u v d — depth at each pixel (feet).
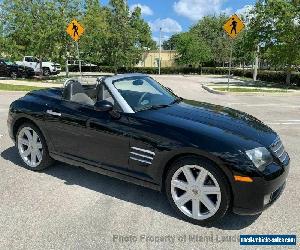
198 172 12.53
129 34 135.85
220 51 218.79
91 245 11.39
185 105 15.90
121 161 14.37
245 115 15.74
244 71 150.61
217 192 12.12
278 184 12.16
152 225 12.67
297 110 40.14
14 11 83.05
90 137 15.11
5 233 12.04
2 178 16.75
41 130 16.87
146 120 13.78
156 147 13.10
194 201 12.67
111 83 15.39
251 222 12.97
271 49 91.15
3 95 50.88
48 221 12.83
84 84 18.37
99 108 14.19
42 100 17.30
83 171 17.71
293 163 19.62
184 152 12.50
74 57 94.99
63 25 83.56
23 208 13.78
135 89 16.01
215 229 12.49
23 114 17.33
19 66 91.91
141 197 14.88
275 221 13.05
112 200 14.58
